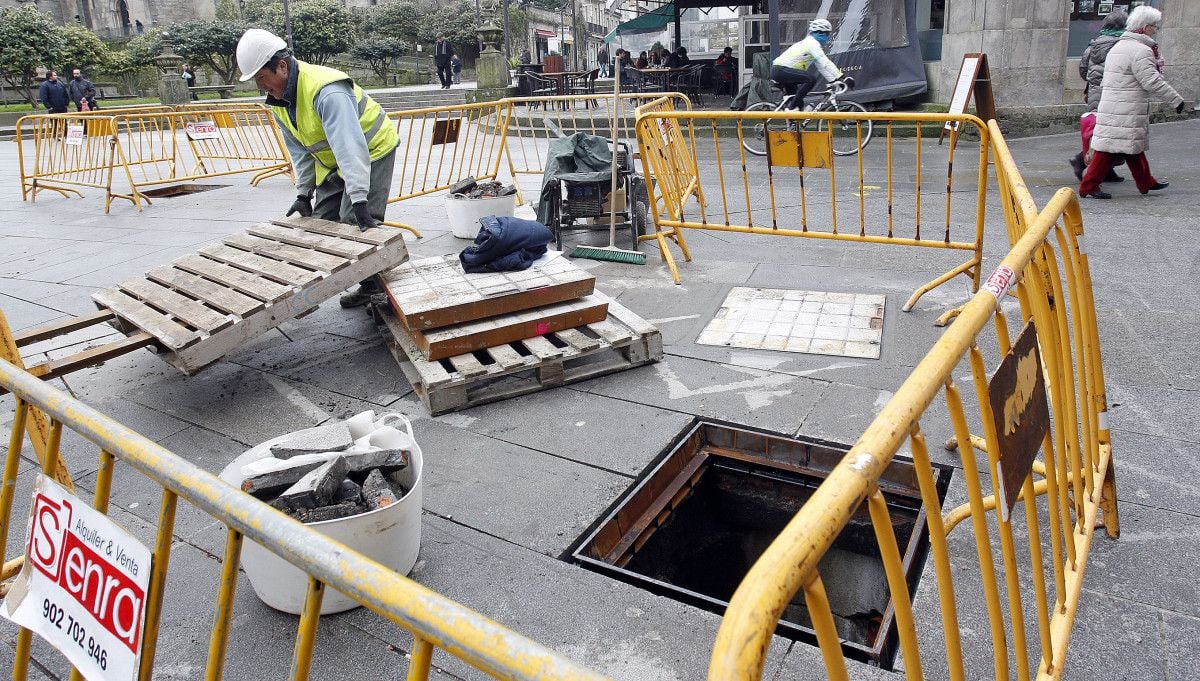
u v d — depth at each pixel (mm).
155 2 54594
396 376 4348
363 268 4242
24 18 33156
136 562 1523
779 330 4582
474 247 4426
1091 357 2547
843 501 1062
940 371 1371
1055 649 1916
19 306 6043
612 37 23078
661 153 5766
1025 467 1721
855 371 3996
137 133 20406
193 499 1400
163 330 3842
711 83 19891
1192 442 3156
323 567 1170
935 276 5387
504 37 27141
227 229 8453
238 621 2521
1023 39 11734
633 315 4383
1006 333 1731
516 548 2805
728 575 3379
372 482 2623
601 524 2934
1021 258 1826
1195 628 2232
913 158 10367
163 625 2521
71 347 5094
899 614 1225
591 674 934
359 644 2383
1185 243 5746
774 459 3465
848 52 12789
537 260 4527
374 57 43344
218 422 3945
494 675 990
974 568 2537
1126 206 6992
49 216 9852
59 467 2889
